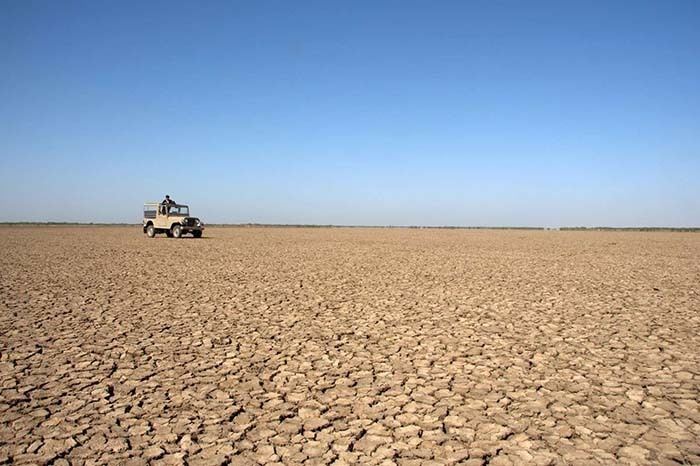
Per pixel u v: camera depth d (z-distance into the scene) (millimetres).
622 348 7680
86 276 15852
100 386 5949
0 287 13344
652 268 19906
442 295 12594
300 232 69000
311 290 13367
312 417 5137
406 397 5676
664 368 6719
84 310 10367
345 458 4305
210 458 4293
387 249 31641
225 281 15055
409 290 13438
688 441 4617
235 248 30219
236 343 7914
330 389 5934
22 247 29203
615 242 43750
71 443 4523
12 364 6734
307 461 4250
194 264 20031
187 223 39719
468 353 7391
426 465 4188
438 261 22719
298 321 9500
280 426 4926
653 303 11516
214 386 6000
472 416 5160
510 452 4410
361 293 12891
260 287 13852
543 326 9117
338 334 8508
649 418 5121
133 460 4246
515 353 7398
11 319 9438
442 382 6168
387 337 8312
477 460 4266
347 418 5113
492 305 11203
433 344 7883
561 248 33969
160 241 36406
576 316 10016
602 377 6355
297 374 6453
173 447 4480
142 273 16828
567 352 7453
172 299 11805
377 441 4621
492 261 22891
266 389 5918
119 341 7961
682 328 8984
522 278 16250
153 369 6609
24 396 5613
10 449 4414
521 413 5234
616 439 4656
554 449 4461
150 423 4961
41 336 8211
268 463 4223
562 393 5801
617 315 10133
